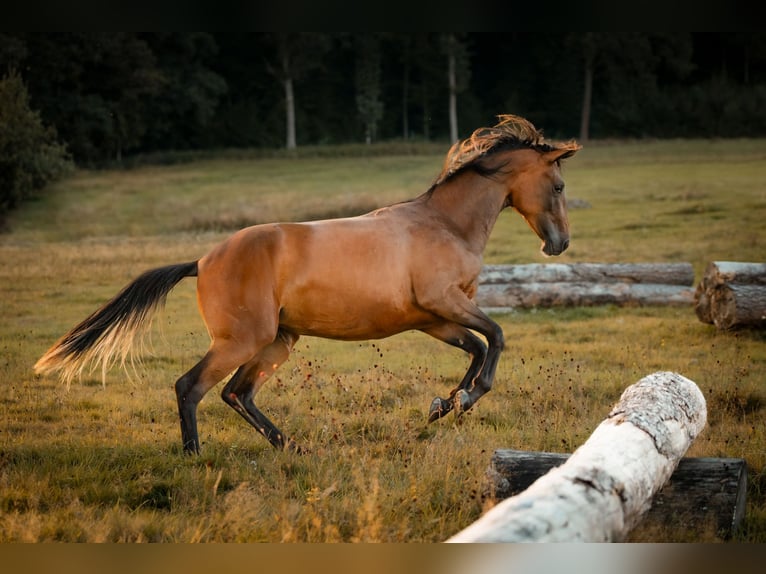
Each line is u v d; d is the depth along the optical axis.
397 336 14.34
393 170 54.56
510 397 9.47
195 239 28.20
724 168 45.44
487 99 96.00
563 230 8.37
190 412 7.20
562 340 13.30
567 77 89.06
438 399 7.75
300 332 7.67
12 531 5.60
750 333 13.17
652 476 5.18
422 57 85.94
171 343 13.47
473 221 8.09
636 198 34.34
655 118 82.38
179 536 5.63
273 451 7.47
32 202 40.91
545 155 8.23
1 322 15.36
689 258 21.69
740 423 8.34
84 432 8.27
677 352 12.12
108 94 67.31
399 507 5.93
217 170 58.78
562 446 7.45
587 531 4.37
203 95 75.31
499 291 16.06
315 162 63.38
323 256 7.36
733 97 81.81
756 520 5.91
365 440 7.69
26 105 40.91
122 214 37.12
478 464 6.82
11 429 8.38
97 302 17.69
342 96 91.62
